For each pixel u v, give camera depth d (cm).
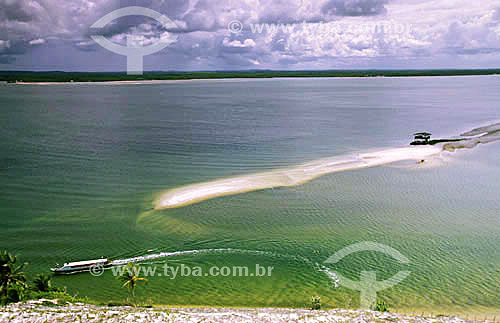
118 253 5325
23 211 6538
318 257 5184
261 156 9844
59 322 3534
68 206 6744
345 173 8425
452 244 5394
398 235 5675
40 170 8575
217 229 5928
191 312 3909
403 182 7856
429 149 10444
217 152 10238
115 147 10688
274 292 4519
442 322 3753
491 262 4953
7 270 4044
